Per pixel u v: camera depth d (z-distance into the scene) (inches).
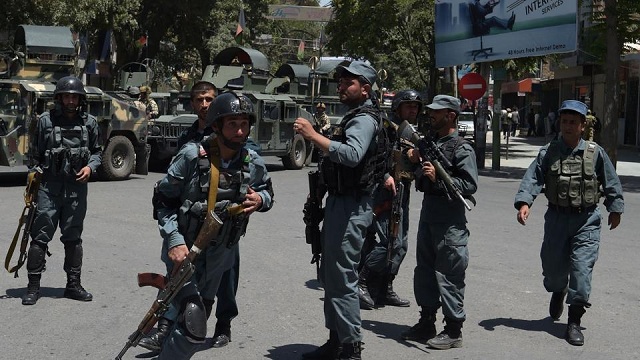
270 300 313.0
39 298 305.0
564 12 863.1
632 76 1480.1
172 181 191.5
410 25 1283.2
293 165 937.5
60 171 291.6
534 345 265.3
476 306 315.3
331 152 213.6
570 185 269.4
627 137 1536.7
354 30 1288.1
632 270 390.0
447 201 253.3
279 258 393.7
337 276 224.1
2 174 788.6
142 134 781.9
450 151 255.1
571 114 270.1
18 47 735.1
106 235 442.9
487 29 959.0
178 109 914.1
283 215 539.5
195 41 1462.8
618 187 274.5
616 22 866.1
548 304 320.8
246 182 193.9
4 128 665.6
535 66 1154.0
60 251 395.9
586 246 269.7
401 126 265.0
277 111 897.5
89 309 291.9
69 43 732.7
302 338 265.1
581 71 1573.6
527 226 519.5
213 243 193.8
